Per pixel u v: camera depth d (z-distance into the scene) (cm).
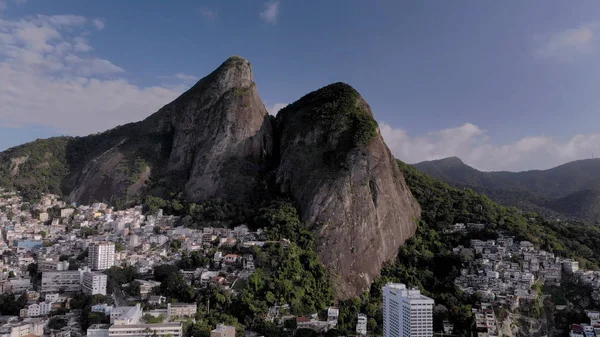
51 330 18562
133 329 17588
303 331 19612
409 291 18712
